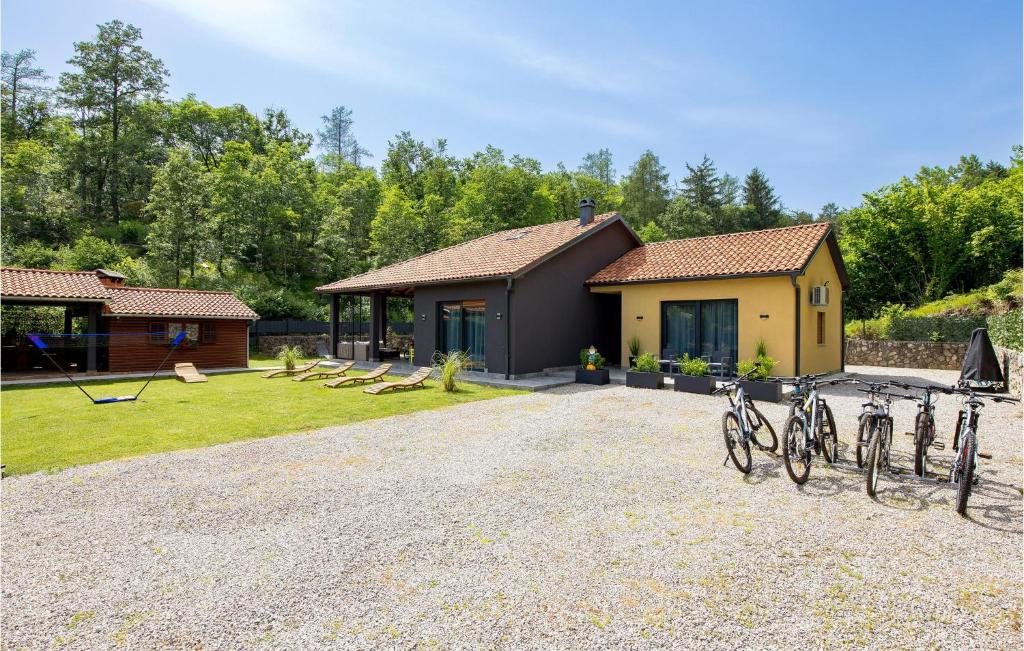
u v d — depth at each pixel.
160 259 29.72
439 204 44.12
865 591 3.29
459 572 3.56
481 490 5.24
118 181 44.41
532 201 44.31
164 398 11.59
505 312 14.38
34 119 52.75
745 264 13.45
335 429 8.16
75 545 4.03
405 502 4.92
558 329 15.72
